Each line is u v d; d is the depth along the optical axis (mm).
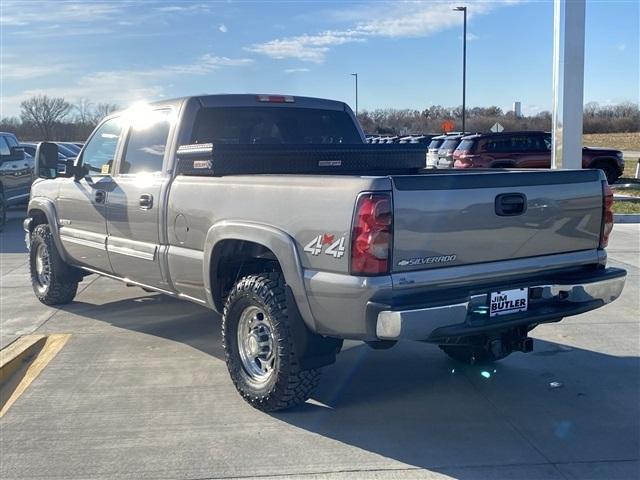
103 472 3998
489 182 4289
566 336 6504
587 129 76125
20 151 15867
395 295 3977
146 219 5793
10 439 4449
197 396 5141
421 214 4027
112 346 6367
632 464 4059
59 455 4215
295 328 4445
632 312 7285
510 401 5012
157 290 5996
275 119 6305
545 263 4602
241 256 5047
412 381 5438
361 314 3996
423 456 4160
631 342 6312
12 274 9984
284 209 4410
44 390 5289
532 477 3906
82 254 6957
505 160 21391
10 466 4086
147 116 6176
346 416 4762
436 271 4125
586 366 5711
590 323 6910
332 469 4004
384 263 3936
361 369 5727
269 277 4684
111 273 6602
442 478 3898
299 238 4309
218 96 5984
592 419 4691
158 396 5145
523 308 4465
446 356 6023
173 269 5531
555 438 4402
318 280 4176
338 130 6719
